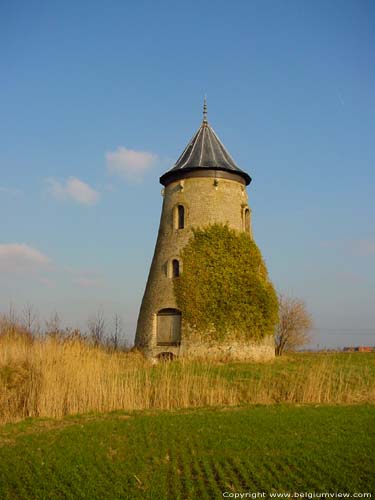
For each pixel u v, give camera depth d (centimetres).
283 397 1978
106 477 1112
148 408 1831
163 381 1989
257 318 3006
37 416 1734
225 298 2956
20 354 2033
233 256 3069
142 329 3123
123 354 3014
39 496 1019
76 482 1082
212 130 3441
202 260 3028
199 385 1981
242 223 3228
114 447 1329
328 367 2423
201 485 1049
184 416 1655
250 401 1922
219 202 3153
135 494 1012
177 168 3234
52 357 2008
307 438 1355
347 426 1481
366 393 2019
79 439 1405
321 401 1919
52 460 1228
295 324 4334
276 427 1479
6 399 1777
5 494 1039
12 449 1330
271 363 2670
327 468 1116
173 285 3047
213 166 3175
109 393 1869
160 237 3275
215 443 1329
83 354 2177
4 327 2973
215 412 1709
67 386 1856
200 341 2905
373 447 1268
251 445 1302
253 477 1082
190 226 3127
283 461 1174
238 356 2897
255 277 3084
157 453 1270
